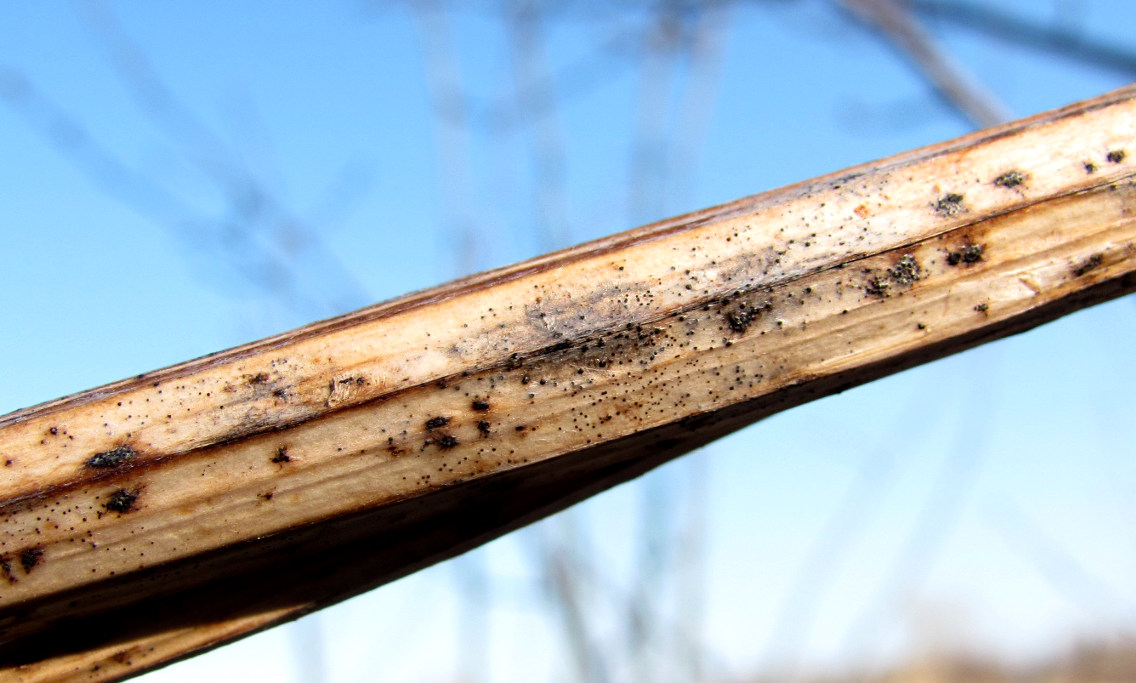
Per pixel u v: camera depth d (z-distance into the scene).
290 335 0.09
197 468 0.08
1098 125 0.09
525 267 0.09
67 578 0.08
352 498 0.08
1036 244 0.08
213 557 0.09
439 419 0.08
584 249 0.09
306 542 0.09
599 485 0.09
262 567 0.09
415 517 0.09
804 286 0.09
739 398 0.08
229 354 0.09
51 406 0.09
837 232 0.09
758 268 0.09
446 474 0.08
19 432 0.08
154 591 0.09
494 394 0.08
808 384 0.09
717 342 0.08
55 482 0.08
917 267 0.09
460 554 0.09
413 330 0.08
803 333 0.08
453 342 0.08
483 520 0.09
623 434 0.08
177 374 0.09
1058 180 0.09
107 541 0.08
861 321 0.08
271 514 0.08
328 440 0.08
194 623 0.09
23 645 0.09
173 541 0.08
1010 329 0.09
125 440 0.08
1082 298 0.09
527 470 0.09
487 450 0.08
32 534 0.08
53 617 0.09
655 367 0.08
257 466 0.08
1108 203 0.08
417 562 0.09
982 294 0.08
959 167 0.09
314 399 0.08
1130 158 0.09
